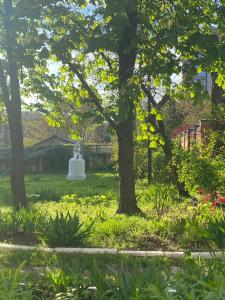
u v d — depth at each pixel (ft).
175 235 32.27
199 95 36.45
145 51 37.55
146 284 14.85
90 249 29.45
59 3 38.29
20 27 37.40
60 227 30.86
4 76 46.50
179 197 54.75
